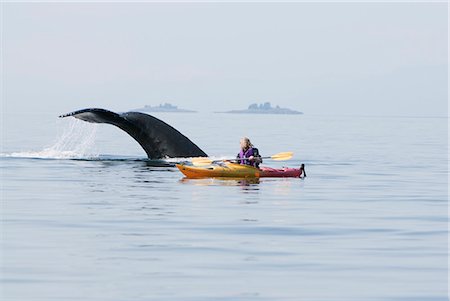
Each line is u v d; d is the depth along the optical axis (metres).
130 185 43.38
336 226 30.03
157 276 21.30
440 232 28.83
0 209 33.69
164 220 30.86
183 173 47.88
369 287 20.27
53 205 35.06
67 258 23.47
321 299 19.12
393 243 26.44
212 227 29.34
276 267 22.52
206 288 20.03
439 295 19.52
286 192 41.44
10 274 21.38
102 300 18.86
